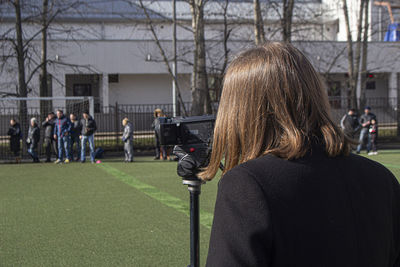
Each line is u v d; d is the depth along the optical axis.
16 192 8.73
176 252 4.64
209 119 1.96
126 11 31.61
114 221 6.05
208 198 7.61
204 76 18.03
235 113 1.25
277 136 1.19
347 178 1.18
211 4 24.55
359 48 21.83
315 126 1.23
